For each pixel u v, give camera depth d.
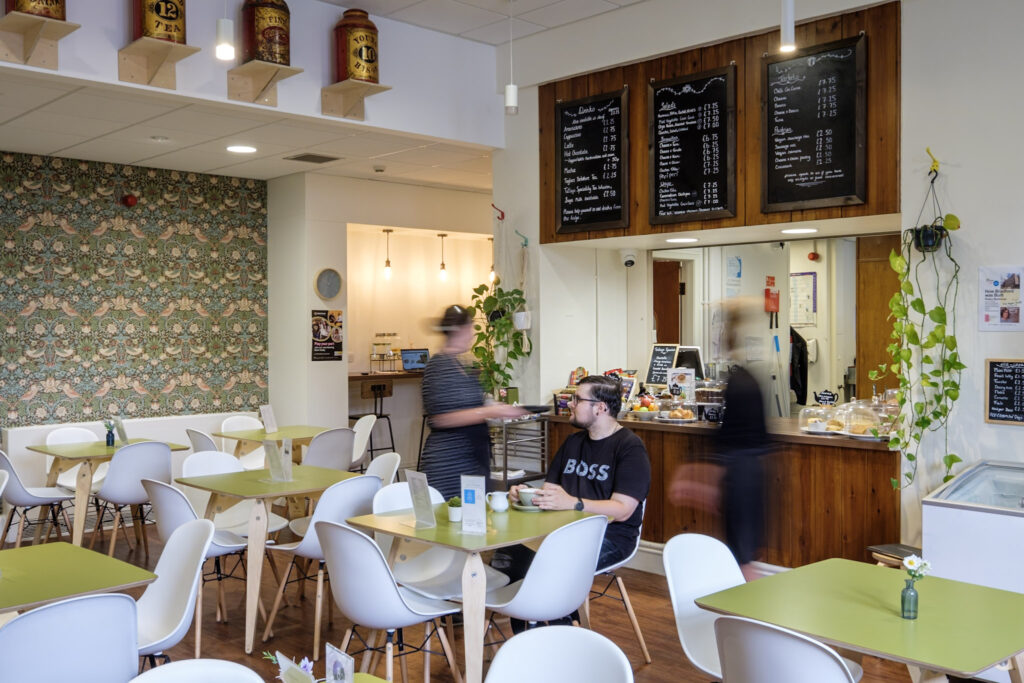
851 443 4.72
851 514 4.77
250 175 8.10
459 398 4.57
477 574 3.29
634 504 3.89
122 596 2.54
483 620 3.31
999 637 2.31
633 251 6.76
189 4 4.83
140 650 2.90
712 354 6.40
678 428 5.43
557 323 6.32
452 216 9.02
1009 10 4.27
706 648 2.98
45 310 7.12
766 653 2.25
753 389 5.04
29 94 5.11
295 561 5.26
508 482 5.92
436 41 6.02
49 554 3.21
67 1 4.41
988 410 4.34
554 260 6.30
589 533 3.38
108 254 7.45
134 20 4.58
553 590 3.33
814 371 6.02
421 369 9.43
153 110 5.51
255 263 8.37
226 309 8.19
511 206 6.39
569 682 2.18
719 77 5.27
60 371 7.21
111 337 7.48
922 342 4.54
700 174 5.38
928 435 4.52
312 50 5.37
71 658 2.46
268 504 5.22
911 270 4.59
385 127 5.71
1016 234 4.27
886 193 4.69
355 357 9.13
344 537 3.23
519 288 6.33
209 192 8.05
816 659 2.15
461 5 5.50
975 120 4.38
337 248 8.16
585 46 5.82
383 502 4.00
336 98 5.47
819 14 4.81
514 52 6.26
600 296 6.68
